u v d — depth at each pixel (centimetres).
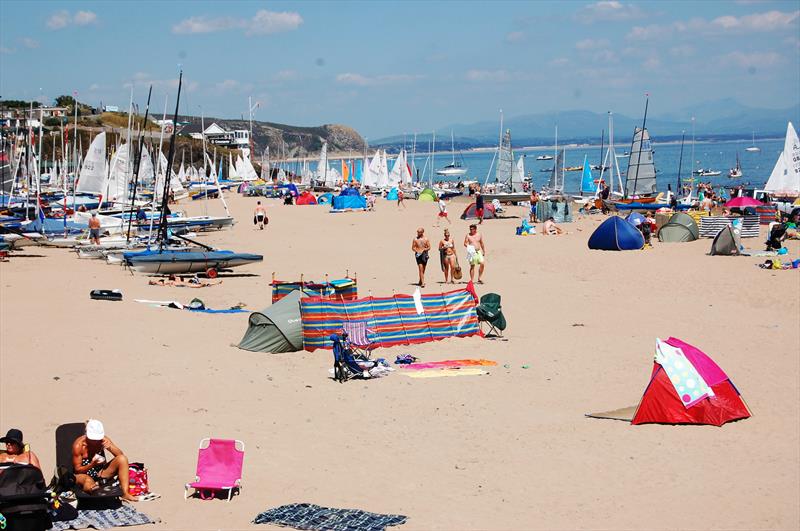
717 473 1324
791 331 2367
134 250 3891
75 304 2558
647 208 6041
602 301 2861
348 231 5403
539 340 2250
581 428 1534
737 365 1989
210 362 1942
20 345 1995
